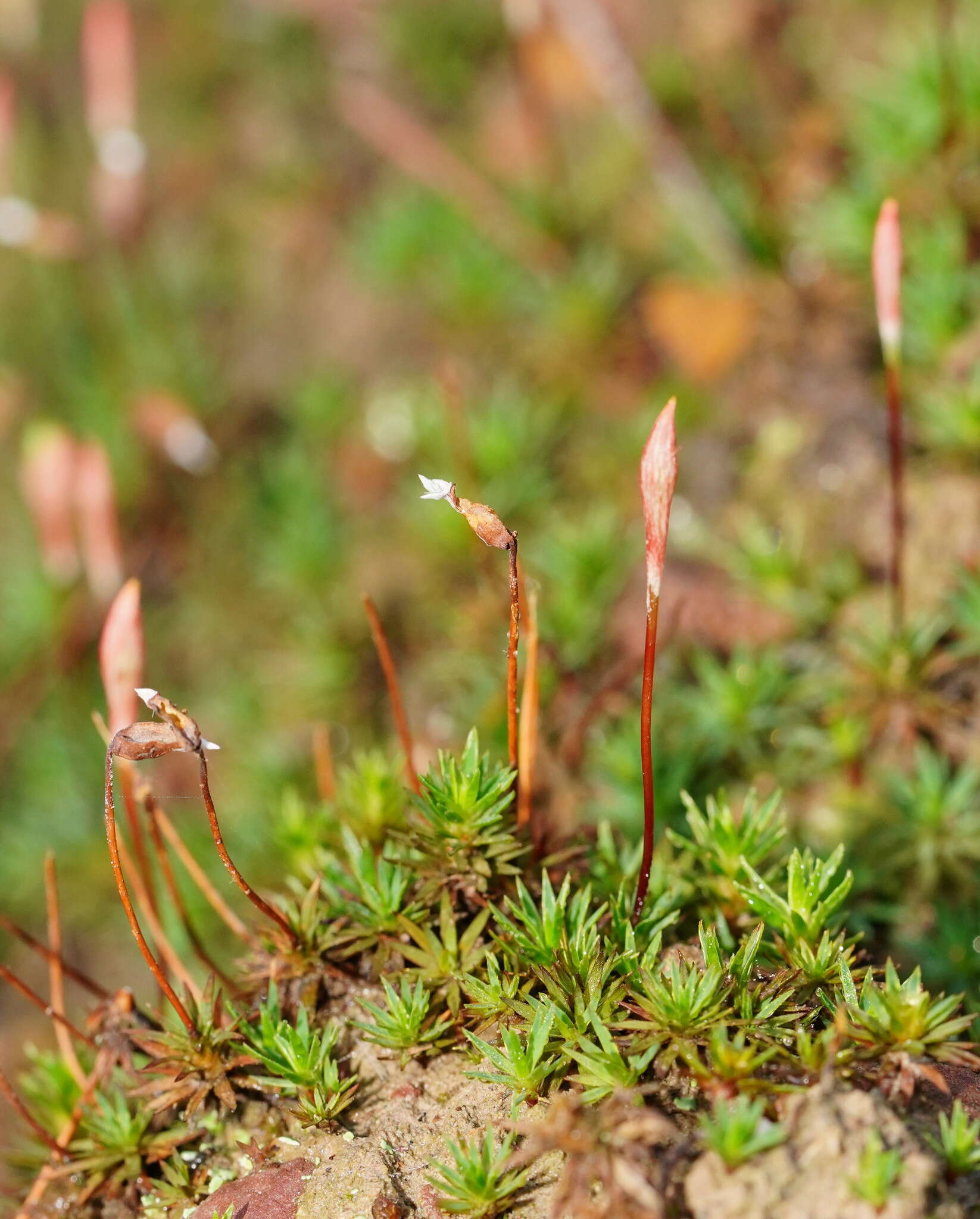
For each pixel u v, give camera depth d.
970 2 0.20
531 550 0.18
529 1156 0.14
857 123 0.20
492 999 0.14
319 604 0.19
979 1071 0.14
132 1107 0.15
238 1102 0.15
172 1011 0.15
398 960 0.15
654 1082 0.14
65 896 0.18
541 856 0.15
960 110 0.18
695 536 0.18
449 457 0.19
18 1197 0.15
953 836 0.16
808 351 0.18
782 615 0.17
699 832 0.15
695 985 0.14
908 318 0.18
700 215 0.20
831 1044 0.14
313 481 0.20
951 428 0.17
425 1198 0.14
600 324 0.20
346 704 0.18
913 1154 0.14
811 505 0.18
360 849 0.15
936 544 0.17
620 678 0.17
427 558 0.19
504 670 0.17
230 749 0.19
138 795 0.15
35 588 0.20
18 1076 0.17
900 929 0.16
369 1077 0.15
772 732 0.17
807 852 0.15
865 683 0.17
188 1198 0.15
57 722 0.20
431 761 0.15
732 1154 0.14
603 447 0.19
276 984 0.15
